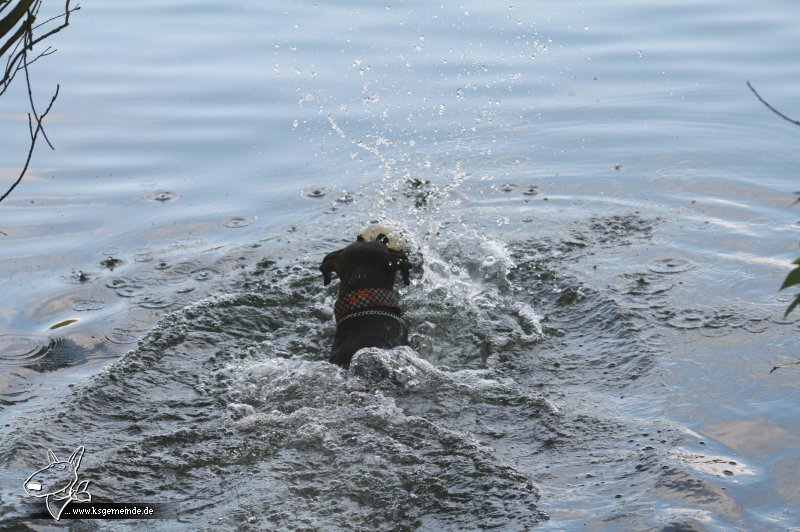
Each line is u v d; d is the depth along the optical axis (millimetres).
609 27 33438
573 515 10945
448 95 28172
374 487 11555
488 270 19125
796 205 21234
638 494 11344
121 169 24484
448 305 17750
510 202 22500
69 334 16922
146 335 16500
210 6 36469
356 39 32031
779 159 23875
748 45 31531
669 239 20109
